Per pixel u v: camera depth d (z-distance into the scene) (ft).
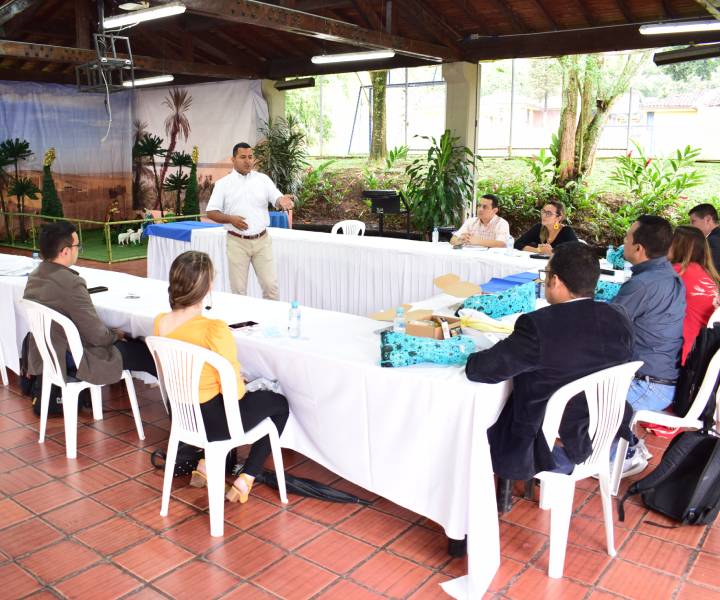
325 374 8.54
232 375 8.02
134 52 35.83
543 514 9.00
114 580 7.48
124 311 11.23
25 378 12.84
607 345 7.01
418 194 29.27
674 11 22.75
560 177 35.65
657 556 8.02
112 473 10.11
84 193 40.75
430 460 7.74
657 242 9.08
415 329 8.65
